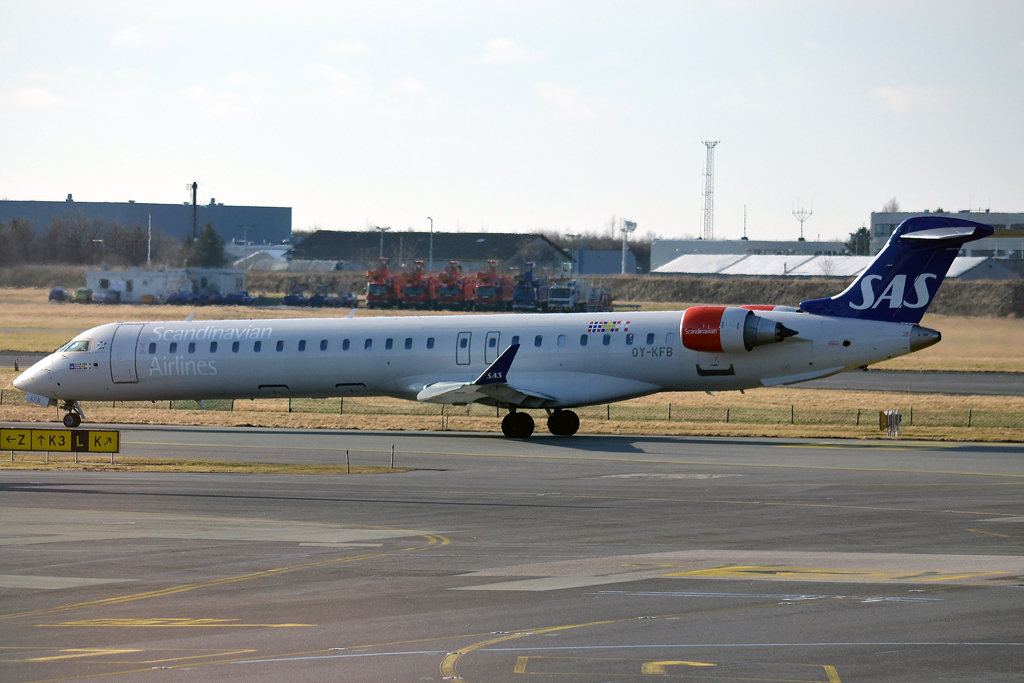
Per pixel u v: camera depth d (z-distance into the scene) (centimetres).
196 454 12812
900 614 5269
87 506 8794
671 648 4684
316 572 6312
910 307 13775
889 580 6053
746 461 12131
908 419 17125
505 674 4319
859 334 13838
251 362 15888
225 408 19262
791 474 10962
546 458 12475
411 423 16725
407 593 5775
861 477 10719
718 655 4575
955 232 13488
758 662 4472
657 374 14525
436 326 15438
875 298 13900
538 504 8931
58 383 16388
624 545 7162
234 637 4906
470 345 15138
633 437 15050
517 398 14612
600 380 14688
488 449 13450
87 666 4450
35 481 10350
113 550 6956
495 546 7119
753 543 7225
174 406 19525
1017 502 9031
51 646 4766
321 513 8469
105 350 16312
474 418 17275
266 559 6681
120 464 11794
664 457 12544
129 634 4966
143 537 7425
